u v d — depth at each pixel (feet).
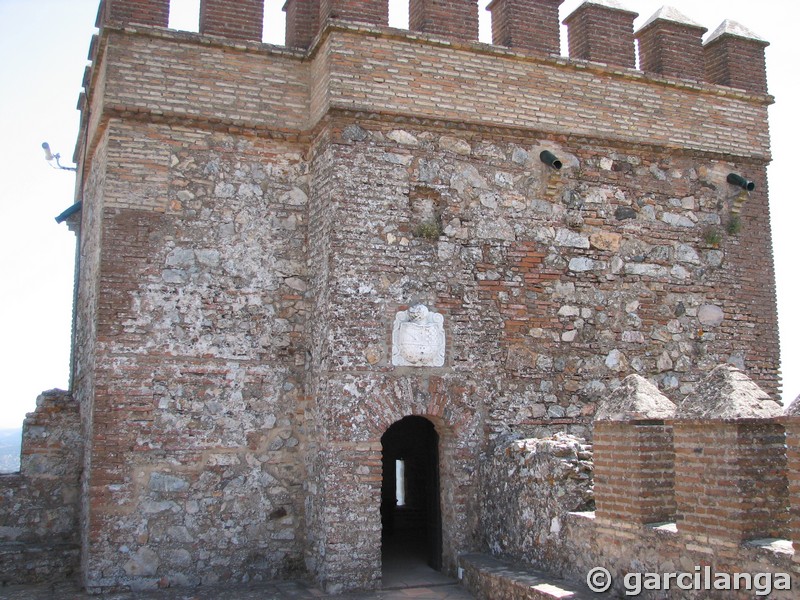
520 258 39.73
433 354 37.22
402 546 45.09
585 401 39.83
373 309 36.55
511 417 38.40
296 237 39.32
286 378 38.32
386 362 36.45
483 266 38.96
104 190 36.70
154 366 36.27
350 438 35.35
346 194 36.91
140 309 36.42
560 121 41.14
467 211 39.09
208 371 37.06
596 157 42.01
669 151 43.34
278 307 38.58
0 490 39.37
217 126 38.42
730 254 43.98
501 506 35.17
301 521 37.58
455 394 37.50
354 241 36.70
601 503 28.96
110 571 34.45
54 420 40.70
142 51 37.65
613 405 29.17
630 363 40.91
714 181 44.34
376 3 38.60
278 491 37.47
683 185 43.60
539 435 38.73
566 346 39.88
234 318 37.83
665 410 28.09
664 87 43.60
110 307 36.04
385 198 37.58
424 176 38.47
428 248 38.04
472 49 39.70
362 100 37.55
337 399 35.37
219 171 38.45
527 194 40.34
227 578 36.04
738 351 43.32
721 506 24.18
